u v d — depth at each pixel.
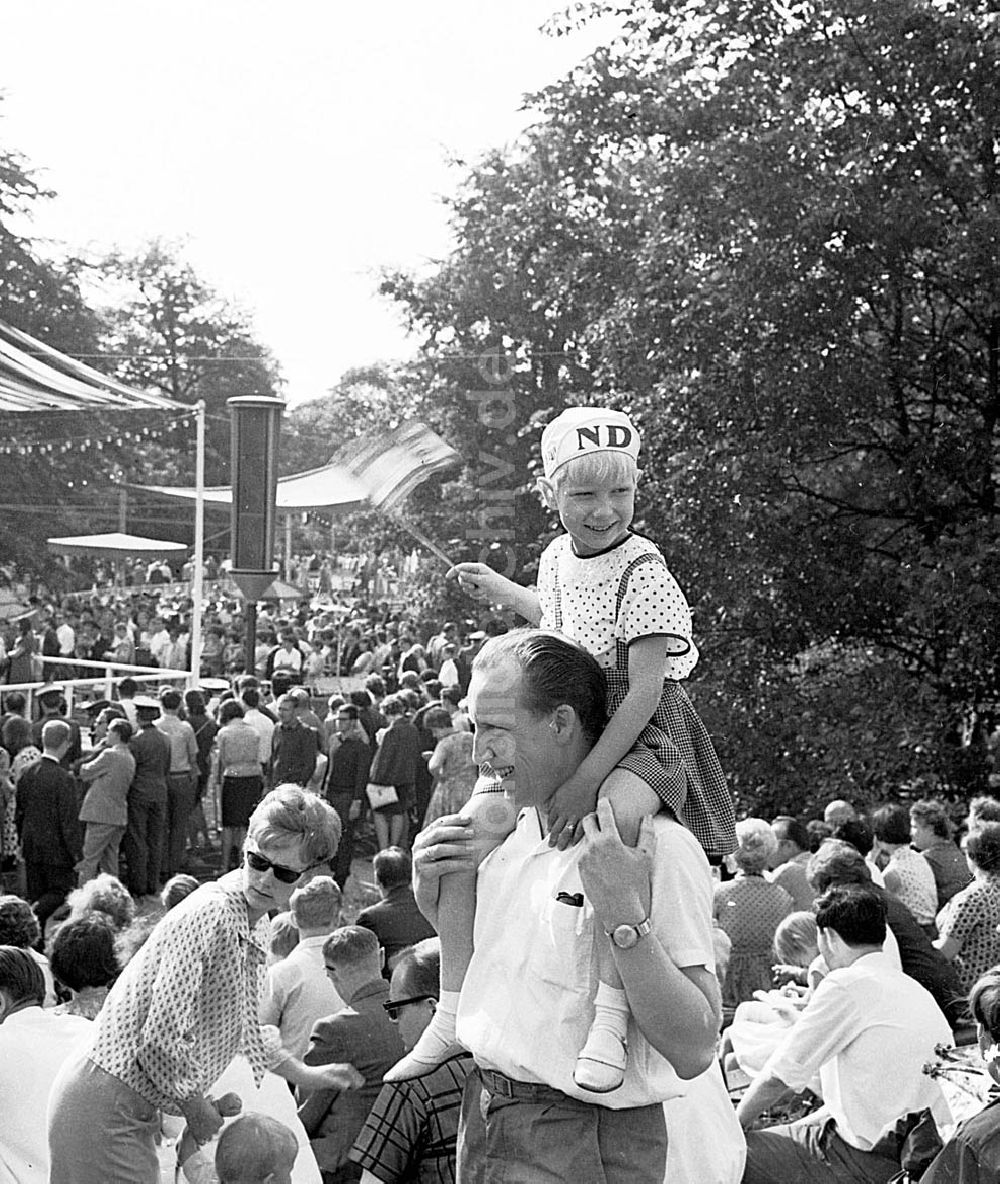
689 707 2.23
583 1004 2.01
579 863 1.94
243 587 6.64
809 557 13.92
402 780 10.38
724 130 14.02
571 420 2.24
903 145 13.59
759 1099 4.33
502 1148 2.03
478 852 2.15
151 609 24.72
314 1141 4.30
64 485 27.48
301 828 3.75
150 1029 3.67
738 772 13.86
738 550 13.72
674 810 2.08
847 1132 4.24
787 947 5.75
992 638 13.12
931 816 7.97
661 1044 1.92
